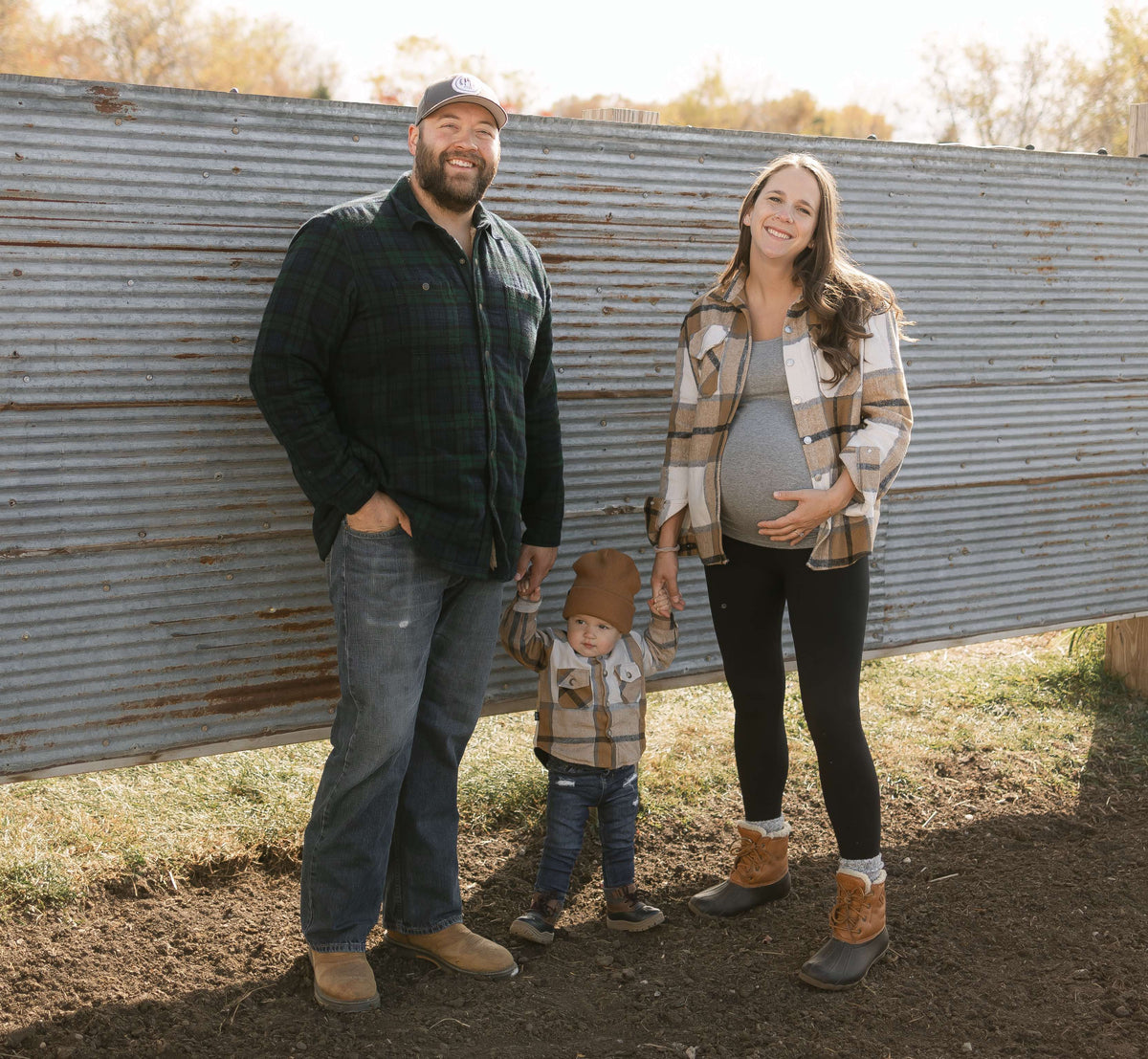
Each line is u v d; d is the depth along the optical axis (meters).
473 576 2.59
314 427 2.38
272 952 2.91
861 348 2.74
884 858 3.52
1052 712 4.76
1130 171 4.21
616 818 3.07
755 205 2.79
